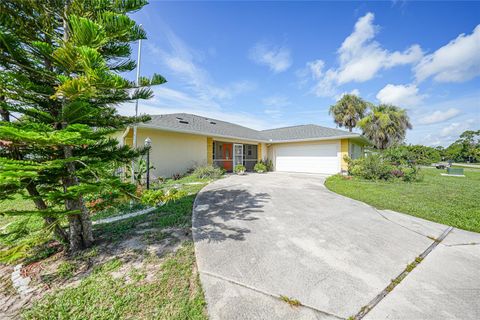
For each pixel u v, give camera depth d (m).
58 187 3.06
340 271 2.63
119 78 2.07
